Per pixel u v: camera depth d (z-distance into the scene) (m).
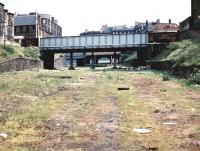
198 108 15.71
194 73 27.50
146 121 12.75
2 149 9.04
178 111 14.93
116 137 10.39
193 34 44.25
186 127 11.77
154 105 16.53
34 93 21.12
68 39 62.50
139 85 27.36
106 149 9.17
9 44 52.72
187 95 20.33
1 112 14.49
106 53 94.56
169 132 11.05
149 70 47.94
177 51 41.53
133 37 59.44
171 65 38.25
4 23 54.41
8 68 41.50
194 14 46.78
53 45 62.94
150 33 58.28
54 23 111.38
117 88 24.47
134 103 17.14
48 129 11.49
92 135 10.65
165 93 21.47
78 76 36.25
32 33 83.38
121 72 44.34
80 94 20.77
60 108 15.62
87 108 15.63
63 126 11.91
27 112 14.41
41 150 9.05
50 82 28.27
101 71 47.97
